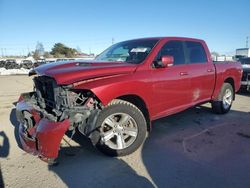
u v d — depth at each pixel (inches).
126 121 149.2
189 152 158.1
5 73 1224.2
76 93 136.4
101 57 195.3
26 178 128.3
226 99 250.8
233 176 129.0
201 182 123.6
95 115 138.6
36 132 130.6
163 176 129.3
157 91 165.8
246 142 174.4
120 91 143.2
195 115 245.0
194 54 208.2
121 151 149.3
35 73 171.9
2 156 153.9
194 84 199.5
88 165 141.2
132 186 120.7
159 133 192.9
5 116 254.1
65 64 152.6
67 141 173.6
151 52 169.0
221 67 235.5
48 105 150.5
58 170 136.0
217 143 172.7
